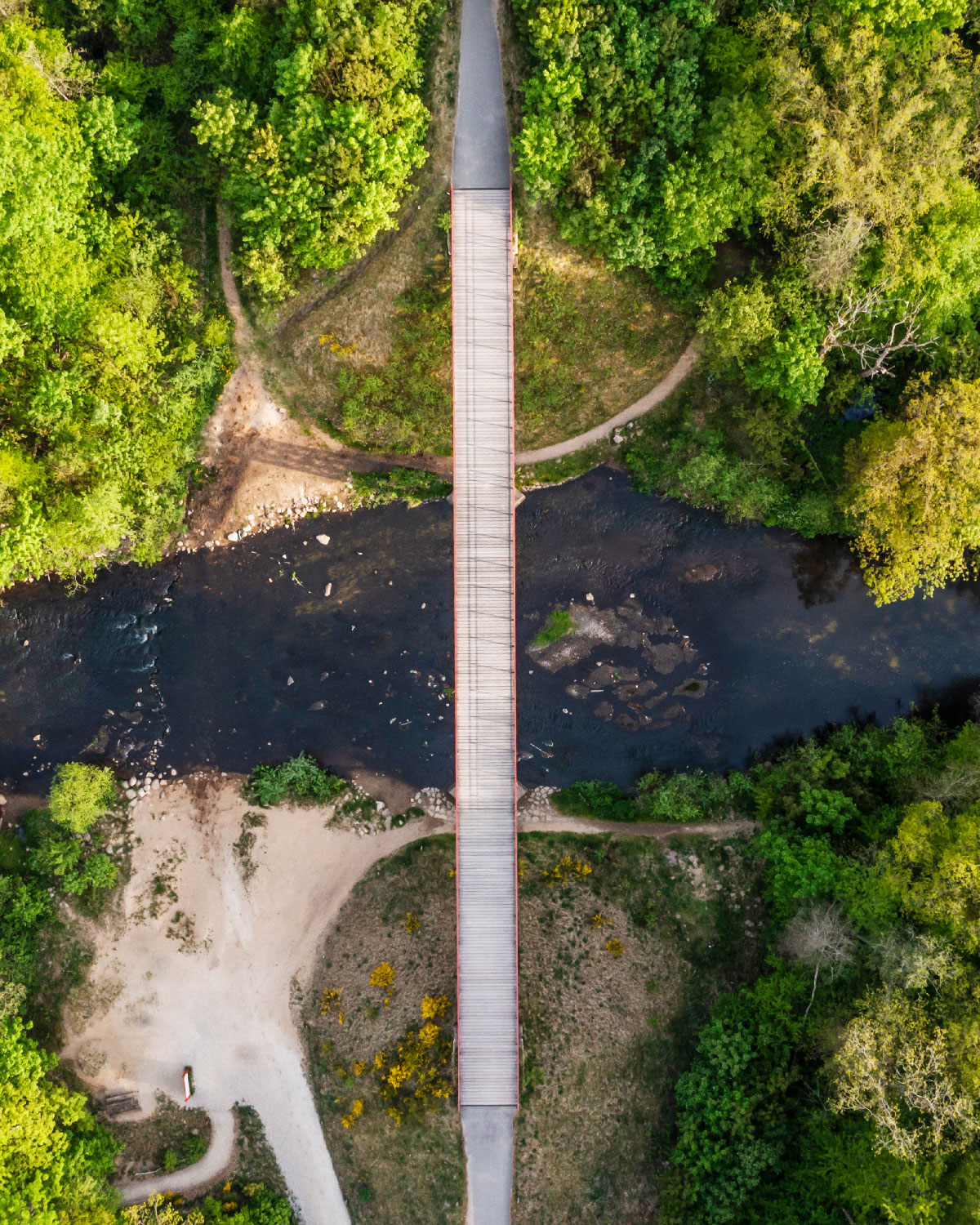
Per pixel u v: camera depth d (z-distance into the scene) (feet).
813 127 119.65
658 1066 139.54
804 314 131.54
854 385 139.23
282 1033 147.13
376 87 127.75
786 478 149.28
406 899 148.15
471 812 139.74
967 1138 115.24
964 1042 116.78
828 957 127.54
